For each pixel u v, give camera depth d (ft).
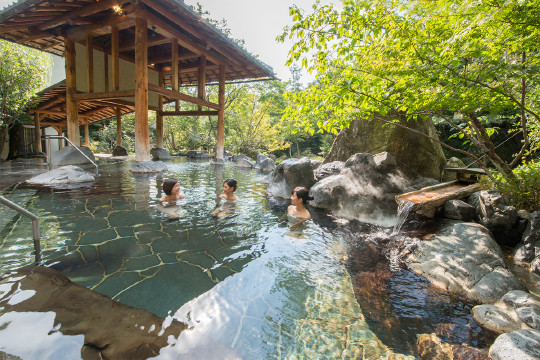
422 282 7.95
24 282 6.77
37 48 36.11
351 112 11.94
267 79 47.42
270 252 9.64
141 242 9.80
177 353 4.85
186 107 75.61
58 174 21.16
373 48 10.77
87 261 8.16
